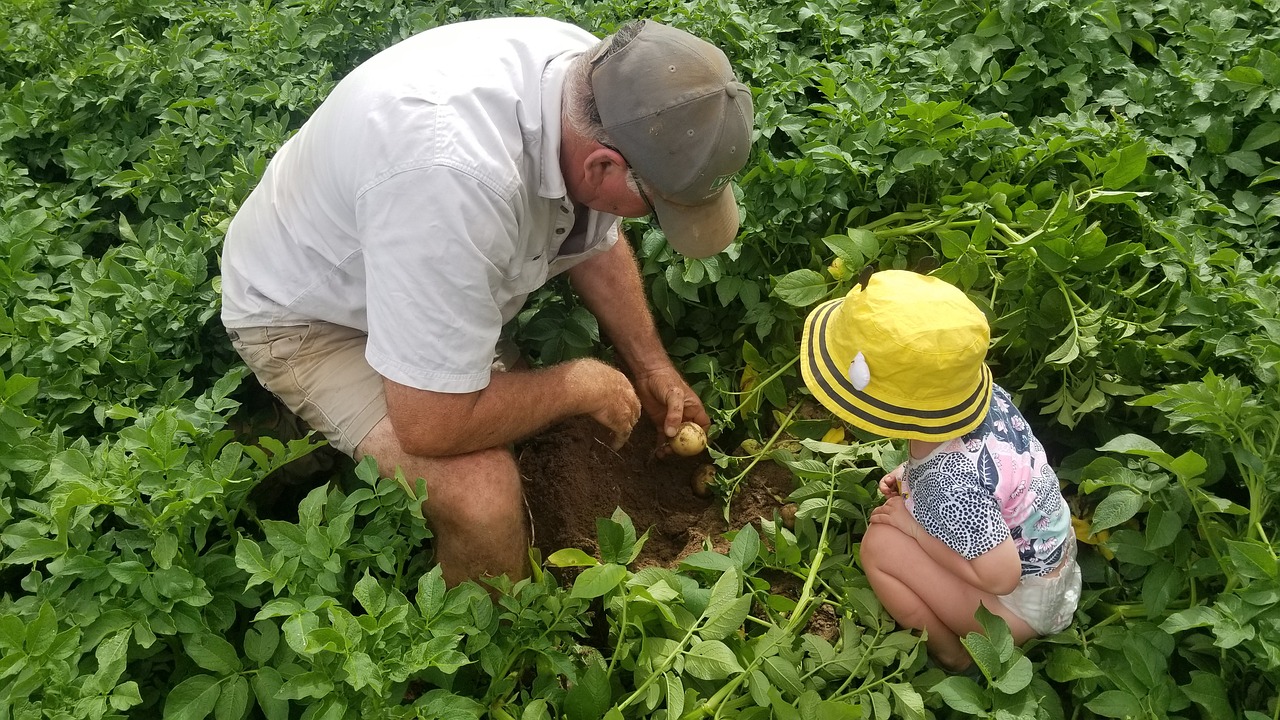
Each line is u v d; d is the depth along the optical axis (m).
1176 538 2.53
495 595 2.74
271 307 2.71
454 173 2.20
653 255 3.33
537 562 2.88
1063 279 3.07
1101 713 2.27
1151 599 2.45
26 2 4.50
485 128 2.25
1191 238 3.09
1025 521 2.33
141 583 2.19
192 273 3.20
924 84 3.60
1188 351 3.01
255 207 2.74
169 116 3.76
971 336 2.12
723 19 3.82
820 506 2.87
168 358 3.13
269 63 4.05
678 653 2.37
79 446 2.60
